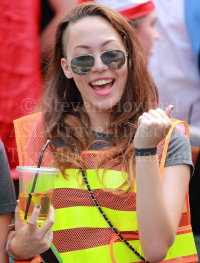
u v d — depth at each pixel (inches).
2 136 448.5
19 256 218.5
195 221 530.9
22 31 444.5
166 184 239.5
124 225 243.3
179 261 252.1
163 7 466.0
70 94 291.6
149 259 231.3
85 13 261.1
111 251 241.1
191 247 256.4
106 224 246.2
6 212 232.5
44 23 464.1
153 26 463.2
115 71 254.2
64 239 247.8
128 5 448.5
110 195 245.6
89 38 252.5
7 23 437.7
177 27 469.1
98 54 252.7
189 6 462.9
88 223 246.1
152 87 284.4
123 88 262.8
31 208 206.2
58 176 254.2
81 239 245.8
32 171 204.7
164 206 224.2
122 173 246.7
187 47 472.7
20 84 447.8
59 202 251.3
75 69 257.1
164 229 225.0
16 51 443.2
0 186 231.8
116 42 255.6
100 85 259.0
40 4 459.5
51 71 290.4
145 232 224.7
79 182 250.8
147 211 222.4
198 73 478.0
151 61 468.1
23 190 208.5
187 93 483.5
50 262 234.7
